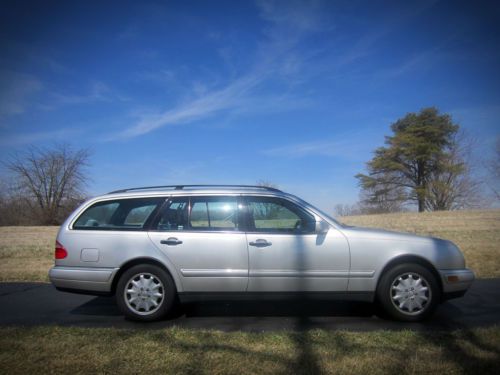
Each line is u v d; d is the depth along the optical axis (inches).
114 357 158.4
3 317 227.0
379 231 225.3
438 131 2276.1
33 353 162.6
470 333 181.2
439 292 216.2
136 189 237.5
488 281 315.6
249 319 220.7
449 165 2215.8
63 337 181.2
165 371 146.3
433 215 1320.1
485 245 542.9
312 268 214.7
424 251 215.5
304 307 247.1
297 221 223.9
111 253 217.9
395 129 2502.5
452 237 682.8
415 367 147.2
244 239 216.5
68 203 1824.6
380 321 215.2
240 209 224.2
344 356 157.5
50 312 238.2
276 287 214.8
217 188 231.8
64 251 221.8
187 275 215.3
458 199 2247.8
